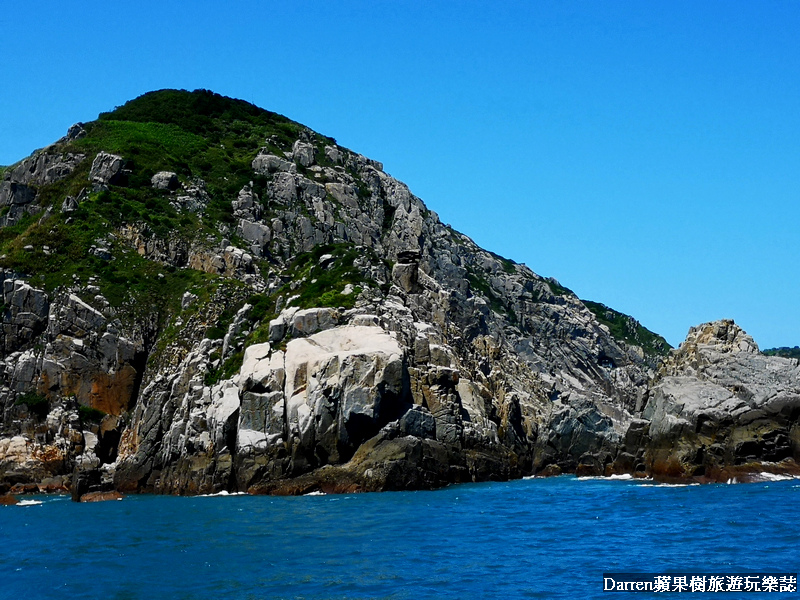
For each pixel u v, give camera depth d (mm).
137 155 170750
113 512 86875
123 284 136250
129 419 123625
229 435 102688
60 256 139125
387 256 173125
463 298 160250
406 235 176875
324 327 108812
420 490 98812
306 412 99500
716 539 62906
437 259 174625
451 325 132250
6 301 129500
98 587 53500
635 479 111250
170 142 181875
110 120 191500
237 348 116250
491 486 104188
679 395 105875
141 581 54531
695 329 119625
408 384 104188
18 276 133625
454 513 78938
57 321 126688
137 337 129500
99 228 146000
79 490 102812
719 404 103438
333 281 120688
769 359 106938
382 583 51844
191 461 104938
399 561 57688
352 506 84625
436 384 108438
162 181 163625
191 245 150875
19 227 157625
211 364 115875
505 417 129375
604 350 188875
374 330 106312
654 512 76938
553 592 49125
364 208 180625
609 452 130500
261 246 158750
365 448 99250
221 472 101375
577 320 188125
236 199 168125
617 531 67562
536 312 184750
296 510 82750
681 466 102312
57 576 56750
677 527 68375
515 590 49688
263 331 115188
